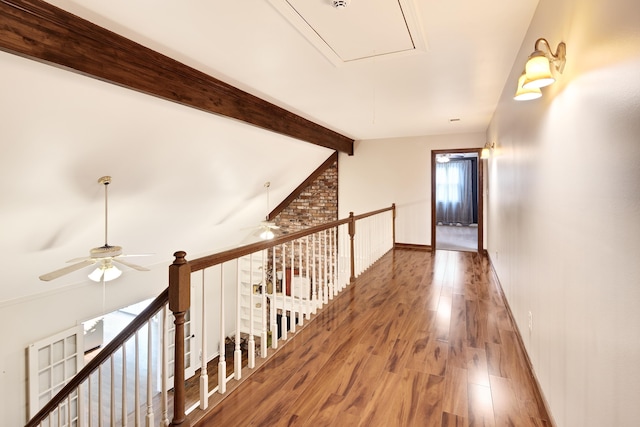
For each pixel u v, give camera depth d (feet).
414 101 13.26
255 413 6.09
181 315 5.65
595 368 4.00
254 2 6.26
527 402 6.28
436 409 6.11
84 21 6.78
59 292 14.65
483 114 15.61
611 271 3.58
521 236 8.67
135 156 11.01
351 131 20.08
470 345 8.51
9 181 8.91
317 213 24.13
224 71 9.80
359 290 13.12
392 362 7.73
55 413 13.37
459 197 38.37
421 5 6.57
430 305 11.39
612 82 3.51
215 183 15.90
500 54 8.85
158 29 7.23
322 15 6.81
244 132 13.67
